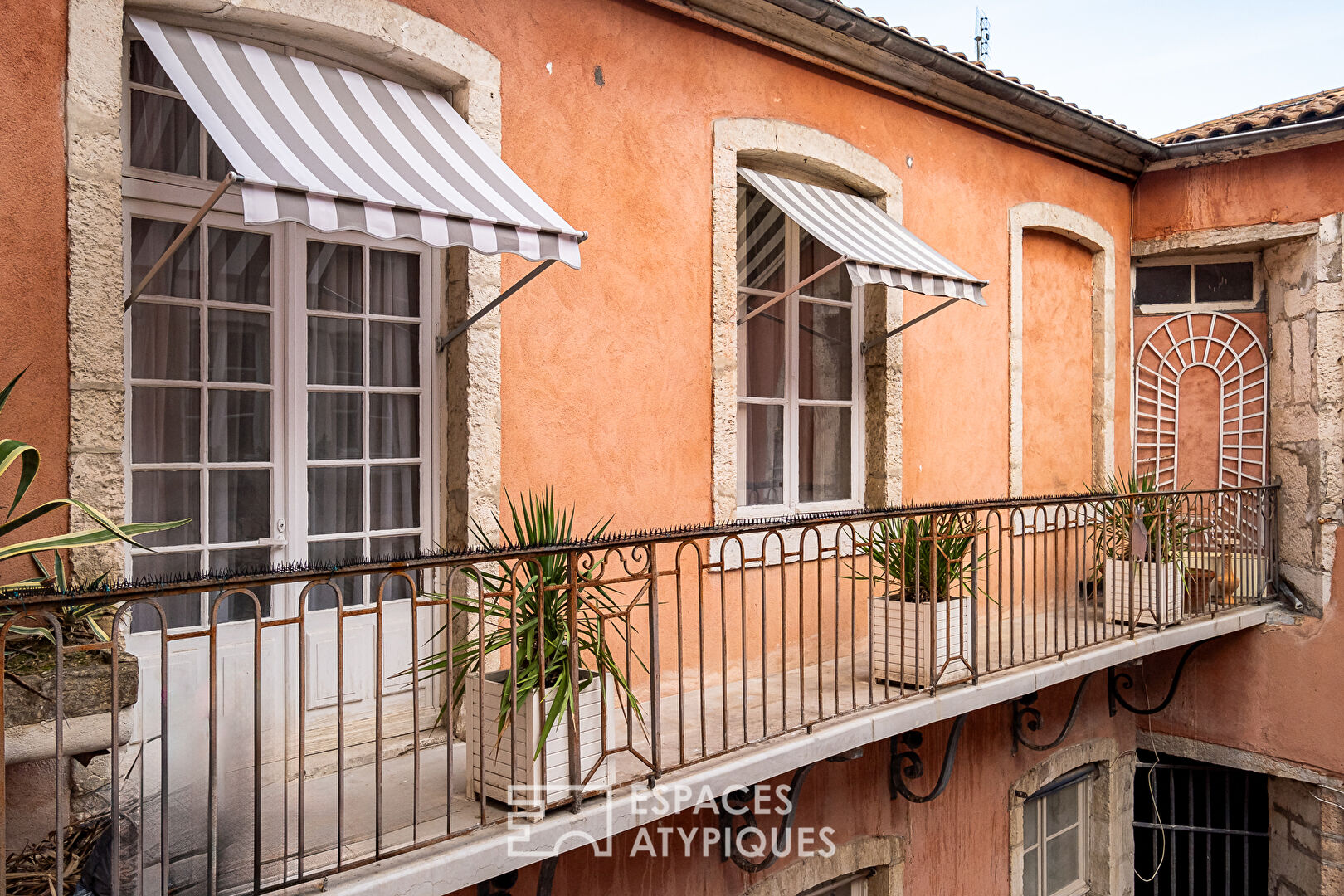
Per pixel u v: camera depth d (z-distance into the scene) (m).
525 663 3.42
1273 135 7.61
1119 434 8.54
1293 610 7.86
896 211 6.31
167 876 2.46
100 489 3.31
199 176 3.73
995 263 7.16
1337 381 7.63
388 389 4.21
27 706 2.52
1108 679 7.87
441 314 4.34
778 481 5.85
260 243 3.90
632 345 4.84
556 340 4.53
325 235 4.05
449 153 3.83
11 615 2.44
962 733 6.17
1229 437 8.38
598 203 4.70
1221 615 7.31
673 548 5.00
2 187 3.12
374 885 2.76
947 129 6.76
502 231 3.35
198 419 3.75
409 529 4.30
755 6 5.21
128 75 3.57
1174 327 8.57
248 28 3.76
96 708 2.62
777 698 4.81
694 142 5.14
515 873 3.67
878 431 6.27
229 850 2.95
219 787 3.18
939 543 5.06
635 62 4.86
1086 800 7.93
